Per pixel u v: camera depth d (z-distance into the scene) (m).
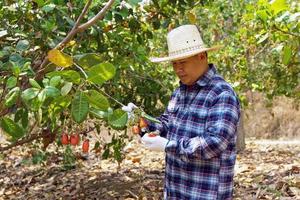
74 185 6.60
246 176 6.45
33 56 3.41
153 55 6.52
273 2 4.08
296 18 4.24
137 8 4.67
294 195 5.27
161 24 5.00
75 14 3.59
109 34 4.30
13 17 3.61
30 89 2.22
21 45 2.99
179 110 2.83
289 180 5.74
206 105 2.69
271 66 6.91
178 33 2.78
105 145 5.28
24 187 6.80
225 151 2.68
